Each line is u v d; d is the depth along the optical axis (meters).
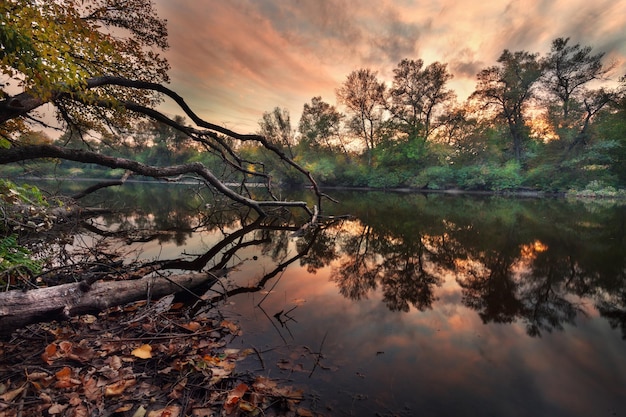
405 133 35.66
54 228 6.31
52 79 3.33
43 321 2.35
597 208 14.77
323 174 37.66
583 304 3.44
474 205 16.45
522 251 5.99
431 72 33.97
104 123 8.02
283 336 2.68
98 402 1.75
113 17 6.86
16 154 4.20
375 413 1.75
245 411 1.74
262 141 8.65
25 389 1.76
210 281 3.91
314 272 4.80
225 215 12.27
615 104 26.00
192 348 2.42
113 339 2.47
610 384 2.02
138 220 10.41
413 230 8.66
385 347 2.50
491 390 1.96
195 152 45.50
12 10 2.89
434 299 3.64
